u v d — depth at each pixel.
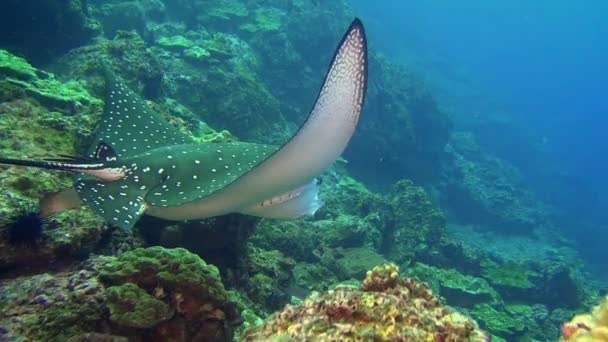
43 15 9.56
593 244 31.64
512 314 11.70
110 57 9.10
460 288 11.16
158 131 5.64
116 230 4.50
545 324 11.78
